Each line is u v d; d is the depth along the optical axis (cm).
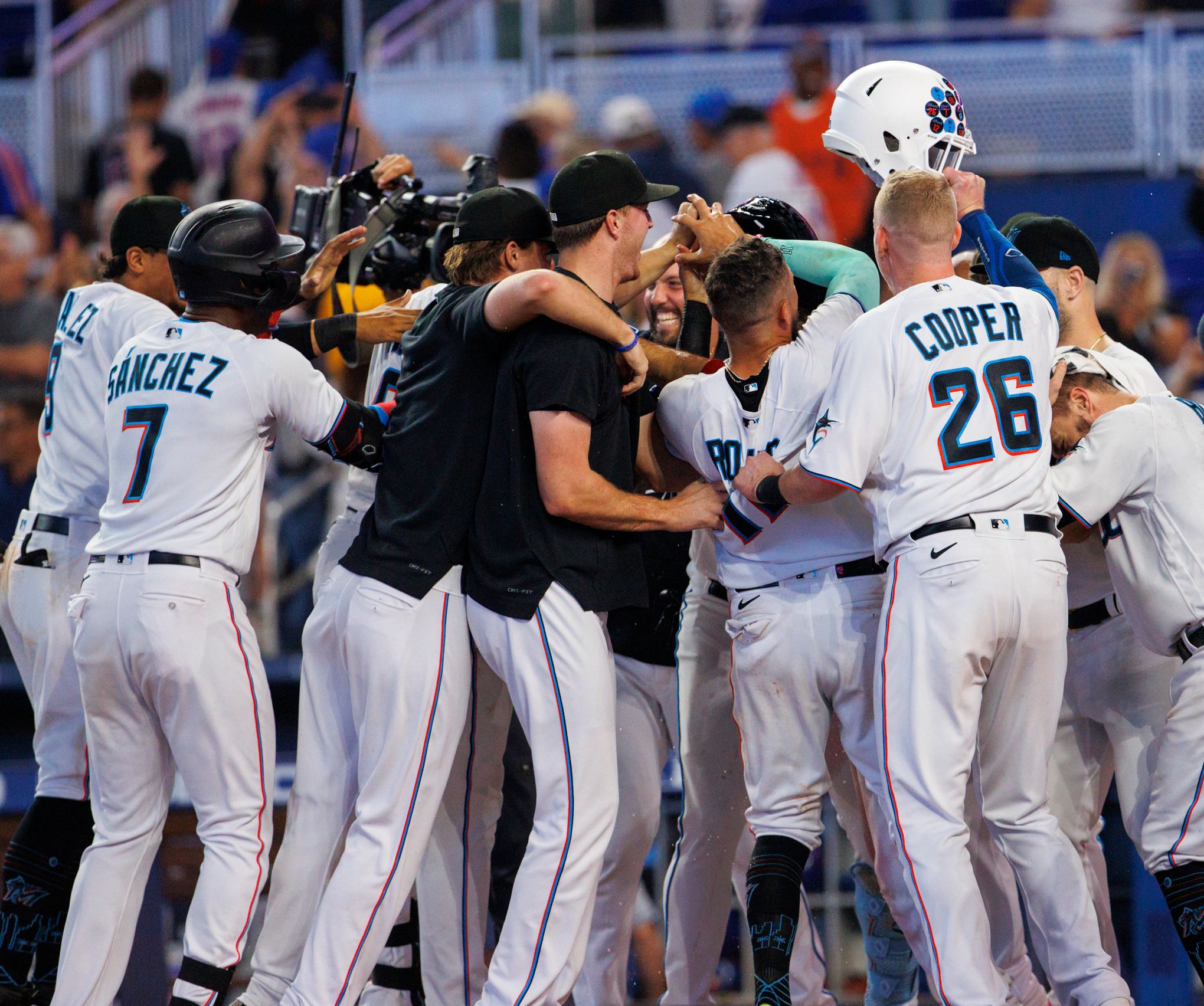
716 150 3203
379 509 1285
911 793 1187
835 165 3117
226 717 1256
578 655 1221
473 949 1387
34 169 3275
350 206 1594
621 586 1256
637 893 1522
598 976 1491
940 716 1183
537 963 1202
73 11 3306
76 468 1413
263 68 3312
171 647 1232
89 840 1423
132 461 1271
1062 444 1335
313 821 1302
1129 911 2189
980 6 3309
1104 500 1287
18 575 1433
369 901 1220
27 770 2211
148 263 1459
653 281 1484
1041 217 1491
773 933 1225
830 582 1267
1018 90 3212
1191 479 1302
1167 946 2106
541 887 1210
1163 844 1280
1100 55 3189
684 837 1472
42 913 1388
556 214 1249
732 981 2180
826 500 1230
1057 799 1438
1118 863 2205
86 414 1416
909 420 1193
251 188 3234
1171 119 3172
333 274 1458
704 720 1445
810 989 1463
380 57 3334
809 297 1439
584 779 1219
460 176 3288
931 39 3231
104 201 3192
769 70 3288
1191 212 3122
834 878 2219
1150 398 1343
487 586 1239
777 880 1248
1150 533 1309
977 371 1197
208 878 1248
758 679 1284
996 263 1327
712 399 1305
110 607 1246
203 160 3284
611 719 1241
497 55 3344
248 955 2080
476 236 1308
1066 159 3194
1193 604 1282
